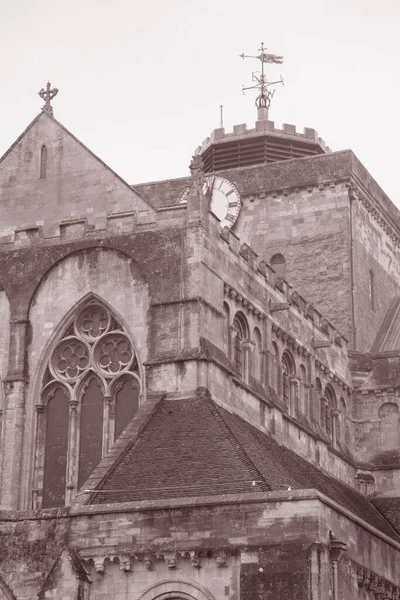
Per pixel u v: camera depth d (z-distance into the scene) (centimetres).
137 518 6072
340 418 9156
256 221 10112
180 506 6038
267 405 7819
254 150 11112
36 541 6150
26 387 7531
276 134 11106
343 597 6188
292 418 8162
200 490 6178
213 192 10281
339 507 6219
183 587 5966
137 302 7412
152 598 5988
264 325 8075
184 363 7088
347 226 9869
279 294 8431
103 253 7588
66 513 6166
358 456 9288
